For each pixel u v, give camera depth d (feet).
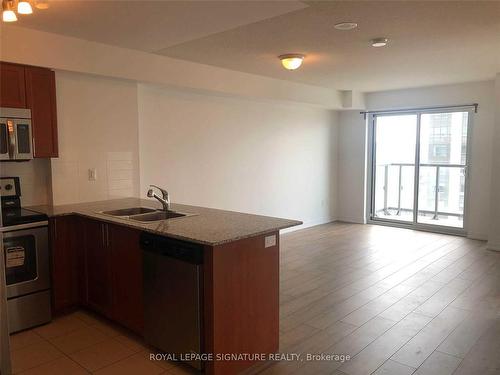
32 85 10.93
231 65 15.57
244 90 17.06
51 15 9.59
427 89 21.35
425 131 22.53
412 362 8.67
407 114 22.86
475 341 9.59
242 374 8.30
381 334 9.99
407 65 15.74
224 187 18.33
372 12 9.61
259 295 8.66
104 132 13.23
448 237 20.79
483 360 8.73
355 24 10.53
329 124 24.44
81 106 12.60
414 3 9.02
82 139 12.70
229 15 9.45
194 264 7.83
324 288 13.26
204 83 15.42
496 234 18.06
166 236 8.33
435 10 9.49
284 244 19.25
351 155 24.82
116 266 10.07
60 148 12.23
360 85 20.62
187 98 16.51
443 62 15.24
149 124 15.25
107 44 12.34
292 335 9.98
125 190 13.92
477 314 11.14
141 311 9.47
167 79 14.14
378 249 18.33
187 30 10.71
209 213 10.80
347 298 12.39
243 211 19.30
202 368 8.09
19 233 9.95
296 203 22.49
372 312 11.32
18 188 11.67
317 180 23.90
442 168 22.16
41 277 10.44
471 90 20.01
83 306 11.64
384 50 13.32
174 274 8.30
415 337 9.82
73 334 10.11
